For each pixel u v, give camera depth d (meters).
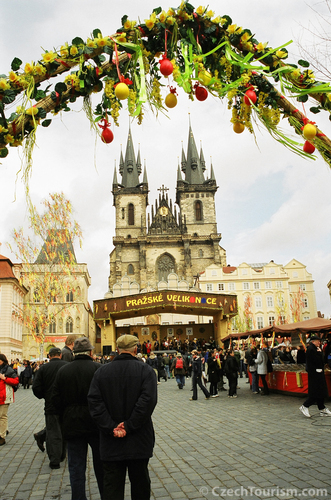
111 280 89.25
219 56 3.82
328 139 3.69
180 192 97.50
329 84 3.62
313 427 9.42
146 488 3.64
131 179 102.69
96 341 96.94
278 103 3.93
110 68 3.61
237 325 71.38
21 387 32.22
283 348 23.34
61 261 41.47
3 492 5.81
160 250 90.25
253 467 6.46
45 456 7.96
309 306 76.06
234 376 17.20
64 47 3.43
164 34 3.70
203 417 12.06
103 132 3.74
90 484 6.21
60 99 3.52
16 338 53.16
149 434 3.73
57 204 36.56
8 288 47.91
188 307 38.81
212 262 90.69
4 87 3.29
